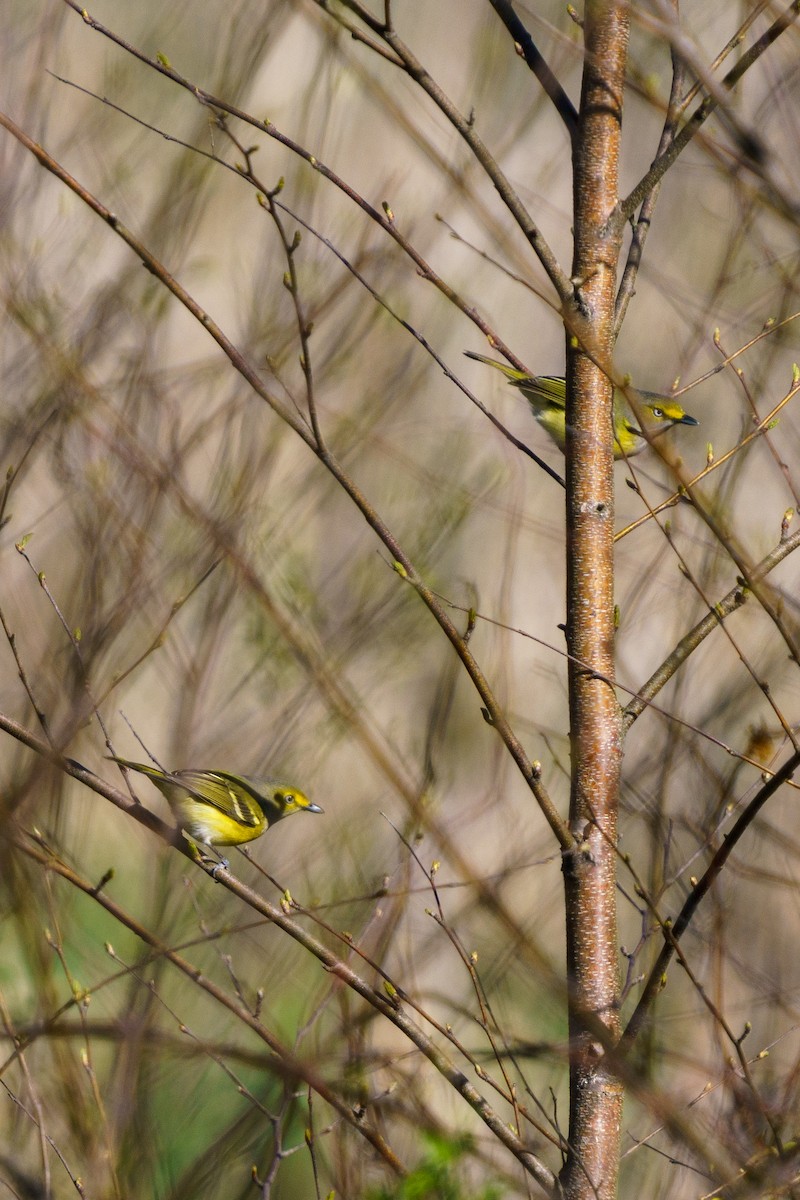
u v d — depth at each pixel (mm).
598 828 6074
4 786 7441
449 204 15648
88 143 14969
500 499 16797
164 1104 8492
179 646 11391
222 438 12109
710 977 8461
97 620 9844
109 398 11945
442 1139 6414
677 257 13820
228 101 14516
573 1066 6004
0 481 11469
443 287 6438
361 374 16125
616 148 6695
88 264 13703
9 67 14195
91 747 11680
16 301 12117
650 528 17016
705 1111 6785
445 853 6227
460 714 14984
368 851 11141
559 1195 5781
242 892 6191
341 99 15664
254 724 11648
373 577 14648
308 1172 9445
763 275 10023
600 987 6102
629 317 17406
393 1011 5988
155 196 14867
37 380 11648
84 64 16172
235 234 16469
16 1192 7391
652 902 6270
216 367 13297
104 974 9719
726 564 12812
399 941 9477
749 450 9430
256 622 11352
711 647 12750
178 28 16031
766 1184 5473
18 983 8547
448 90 16375
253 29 14617
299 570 13898
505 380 18391
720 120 6266
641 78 6863
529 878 12133
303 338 5582
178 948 6234
